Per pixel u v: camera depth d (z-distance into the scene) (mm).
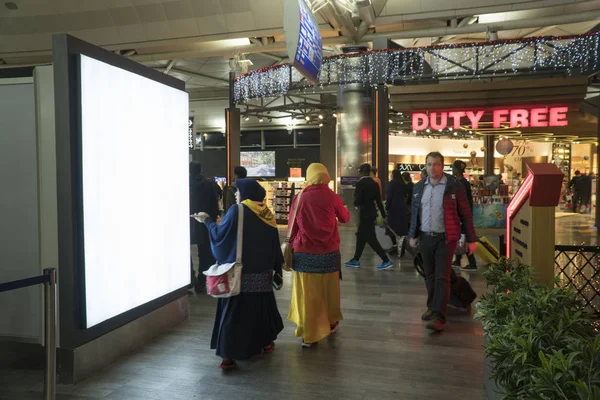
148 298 4035
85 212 3246
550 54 11250
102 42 13430
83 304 3236
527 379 1799
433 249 4395
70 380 3217
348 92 13188
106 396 3029
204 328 4406
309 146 23750
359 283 6383
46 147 3357
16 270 3531
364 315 4855
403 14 11727
